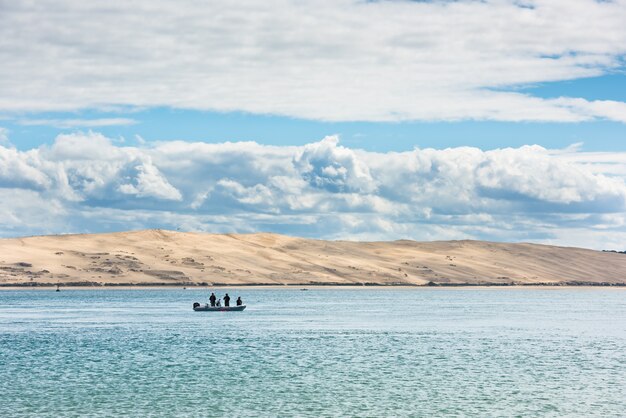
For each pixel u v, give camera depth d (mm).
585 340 107625
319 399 62156
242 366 80438
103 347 97688
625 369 78375
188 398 62531
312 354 90625
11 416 56000
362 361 84375
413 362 83500
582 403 60562
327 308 185875
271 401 61312
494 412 57375
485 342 104438
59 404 60031
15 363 82625
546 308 193500
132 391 65500
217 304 170000
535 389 66562
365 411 57750
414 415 56469
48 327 127750
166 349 95562
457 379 71875
